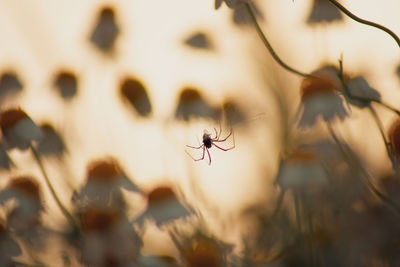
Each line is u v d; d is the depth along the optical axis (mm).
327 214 460
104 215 443
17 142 463
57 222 468
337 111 462
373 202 473
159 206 456
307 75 428
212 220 469
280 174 453
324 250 451
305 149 455
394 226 469
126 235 444
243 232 469
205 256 423
